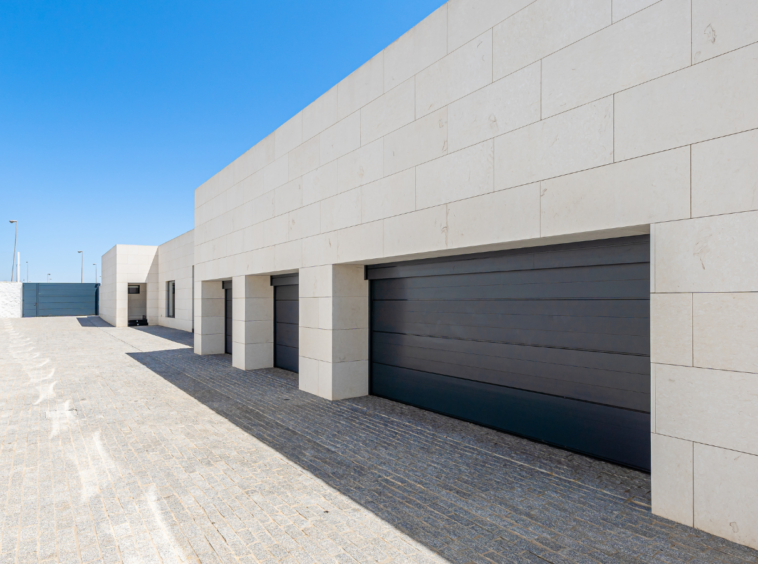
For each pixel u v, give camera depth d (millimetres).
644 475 4590
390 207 6719
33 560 3156
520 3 4918
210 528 3600
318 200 8461
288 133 9492
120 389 9062
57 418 6906
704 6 3492
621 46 4031
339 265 8094
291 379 10133
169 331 24547
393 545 3328
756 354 3191
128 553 3242
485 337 6336
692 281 3535
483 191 5312
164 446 5602
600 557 3152
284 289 11492
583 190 4309
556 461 4992
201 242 14586
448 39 5805
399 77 6582
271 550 3271
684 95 3602
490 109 5238
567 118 4457
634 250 4578
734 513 3297
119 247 28688
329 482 4484
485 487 4336
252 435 6012
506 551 3240
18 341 19031
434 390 7141
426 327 7293
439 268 6867
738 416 3275
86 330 25234
